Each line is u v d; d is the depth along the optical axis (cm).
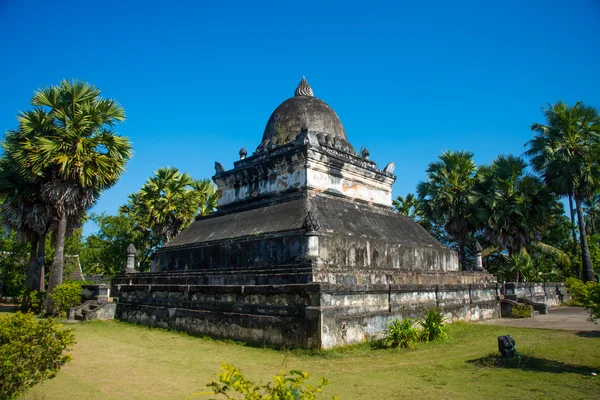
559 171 2861
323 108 2117
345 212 1714
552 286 2889
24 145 2053
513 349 980
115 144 2194
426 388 752
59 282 2108
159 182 3167
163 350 1169
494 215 2844
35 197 2273
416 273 1631
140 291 1819
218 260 1695
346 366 945
